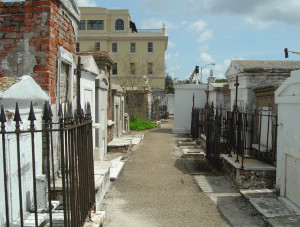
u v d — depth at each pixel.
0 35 5.37
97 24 42.69
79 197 3.83
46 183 4.77
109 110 13.68
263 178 6.93
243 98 9.06
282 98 5.84
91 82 8.57
